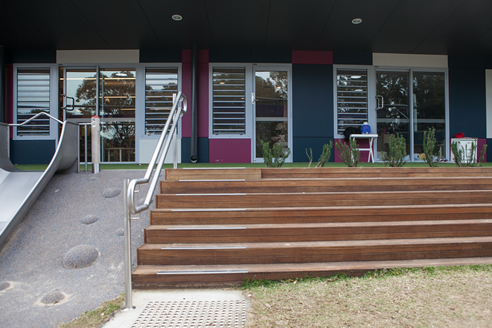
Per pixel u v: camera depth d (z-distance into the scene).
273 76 8.16
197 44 7.73
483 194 3.49
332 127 8.17
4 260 2.73
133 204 2.03
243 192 3.43
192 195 3.19
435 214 3.15
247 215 3.00
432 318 1.84
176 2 5.94
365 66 8.27
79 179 3.92
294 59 8.13
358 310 1.96
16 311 2.12
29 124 7.99
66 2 5.90
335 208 3.05
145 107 8.03
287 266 2.55
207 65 8.02
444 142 8.48
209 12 6.29
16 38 7.34
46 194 3.61
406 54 8.36
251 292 2.25
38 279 2.52
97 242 2.93
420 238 2.92
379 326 1.78
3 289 2.40
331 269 2.46
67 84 8.05
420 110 8.46
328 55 8.19
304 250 2.64
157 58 8.01
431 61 8.41
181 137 7.95
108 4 5.99
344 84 8.28
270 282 2.38
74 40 7.48
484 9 6.20
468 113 8.50
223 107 8.05
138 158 7.95
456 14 6.37
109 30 7.00
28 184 3.83
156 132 8.05
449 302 2.02
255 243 2.79
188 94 7.99
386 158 5.01
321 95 8.17
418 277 2.37
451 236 2.96
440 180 3.66
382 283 2.30
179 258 2.61
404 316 1.87
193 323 1.88
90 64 8.02
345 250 2.66
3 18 6.45
